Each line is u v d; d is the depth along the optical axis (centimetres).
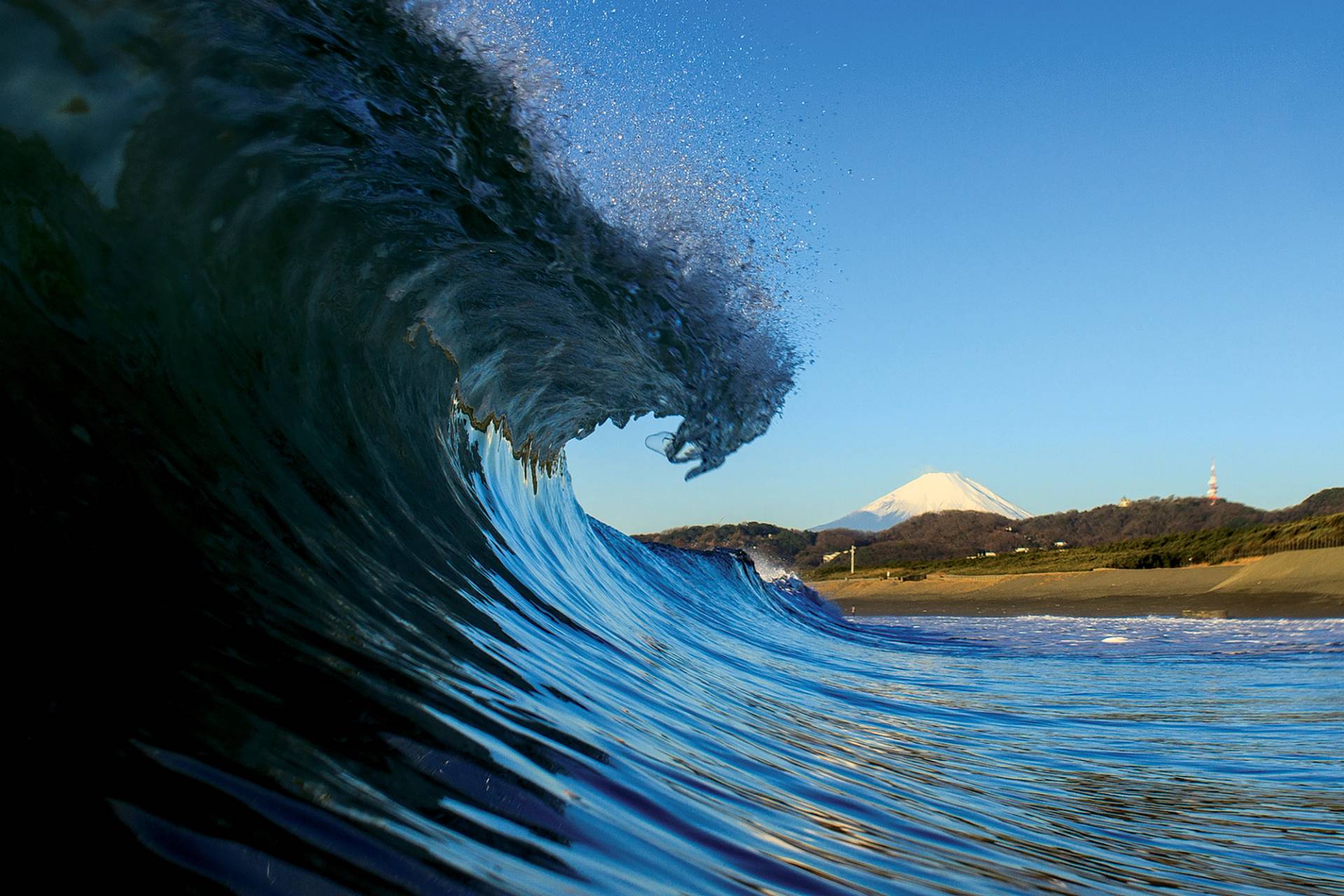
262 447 296
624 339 593
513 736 240
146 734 152
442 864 155
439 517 454
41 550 181
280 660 205
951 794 378
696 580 1481
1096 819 375
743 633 1105
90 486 206
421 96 366
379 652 246
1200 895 279
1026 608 4209
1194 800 429
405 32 345
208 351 296
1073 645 1603
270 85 317
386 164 381
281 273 360
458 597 373
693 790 267
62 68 258
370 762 182
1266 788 463
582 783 228
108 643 171
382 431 426
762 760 361
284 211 355
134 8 271
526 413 729
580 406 778
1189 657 1330
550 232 465
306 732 180
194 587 208
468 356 578
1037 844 312
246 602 219
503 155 417
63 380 223
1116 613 3597
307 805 155
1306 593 3406
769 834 246
